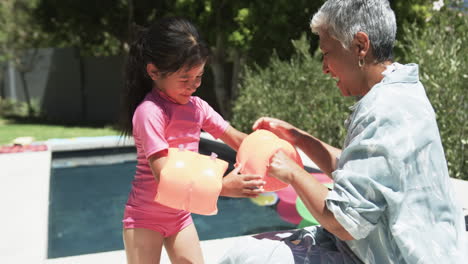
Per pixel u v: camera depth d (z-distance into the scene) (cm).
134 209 228
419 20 859
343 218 154
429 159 157
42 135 1223
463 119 496
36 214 432
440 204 160
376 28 169
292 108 752
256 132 215
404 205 154
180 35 213
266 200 554
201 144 885
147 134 210
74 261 294
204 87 1372
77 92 1641
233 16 1046
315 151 240
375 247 166
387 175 152
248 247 187
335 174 162
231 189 186
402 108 157
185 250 235
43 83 1759
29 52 1766
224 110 1200
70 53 1628
